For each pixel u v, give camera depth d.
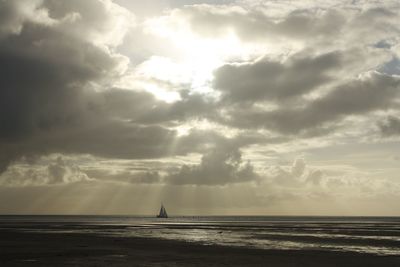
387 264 43.00
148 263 42.53
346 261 45.06
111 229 113.12
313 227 137.12
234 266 41.06
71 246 59.22
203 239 75.50
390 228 128.00
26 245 60.34
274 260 45.56
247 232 101.31
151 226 140.75
